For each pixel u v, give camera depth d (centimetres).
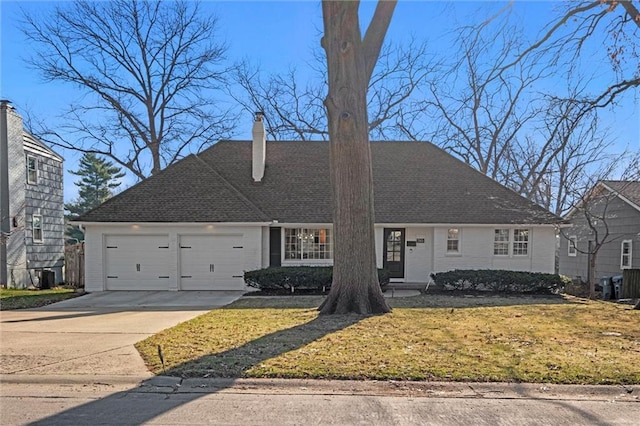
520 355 575
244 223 1467
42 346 643
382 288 1384
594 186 1722
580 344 643
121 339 688
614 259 1861
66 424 383
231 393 455
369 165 934
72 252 1877
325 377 491
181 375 499
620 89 1088
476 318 865
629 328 776
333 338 670
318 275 1350
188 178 1612
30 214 1936
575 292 1588
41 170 2030
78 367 534
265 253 1529
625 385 472
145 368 527
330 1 919
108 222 1454
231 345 630
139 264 1481
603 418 398
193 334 713
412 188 1684
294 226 1534
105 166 4522
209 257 1491
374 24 939
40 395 452
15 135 1795
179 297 1295
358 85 915
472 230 1566
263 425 382
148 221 1460
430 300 1163
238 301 1178
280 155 1845
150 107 2612
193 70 2598
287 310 988
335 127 918
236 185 1680
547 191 2566
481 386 470
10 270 1742
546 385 471
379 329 742
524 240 1580
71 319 901
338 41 905
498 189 1700
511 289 1348
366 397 445
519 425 384
